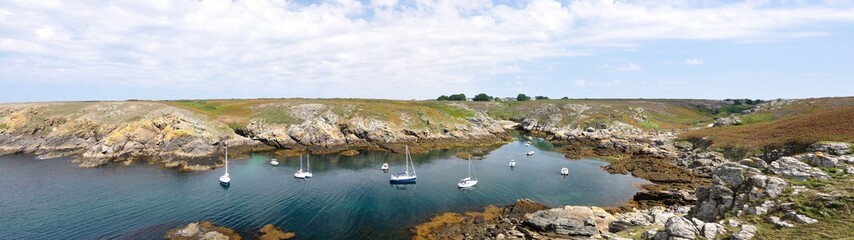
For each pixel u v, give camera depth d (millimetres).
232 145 110875
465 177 79812
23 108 123500
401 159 102688
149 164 89500
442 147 124562
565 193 66812
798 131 78688
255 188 69062
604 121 163000
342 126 131375
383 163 96250
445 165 94125
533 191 68188
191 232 46250
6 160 93125
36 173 78750
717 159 83250
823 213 30250
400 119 141000
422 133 134375
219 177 77500
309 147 114812
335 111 140250
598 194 66188
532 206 56656
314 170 86375
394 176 74938
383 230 48812
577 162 98375
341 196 64375
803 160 41312
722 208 36031
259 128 125562
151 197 61938
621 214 50625
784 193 33938
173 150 98312
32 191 64500
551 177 79812
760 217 32438
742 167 38469
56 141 105562
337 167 90500
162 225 49344
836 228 28172
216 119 127625
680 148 105250
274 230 48312
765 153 76688
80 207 56219
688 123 172000
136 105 123812
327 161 98500
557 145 132875
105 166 86500
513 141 143500
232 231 47656
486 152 116375
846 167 37531
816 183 34719
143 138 100312
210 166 86812
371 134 127250
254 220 51906
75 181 72062
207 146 101250
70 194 63031
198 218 52219
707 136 104062
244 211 55625
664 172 81000
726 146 87938
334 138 121375
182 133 101625
